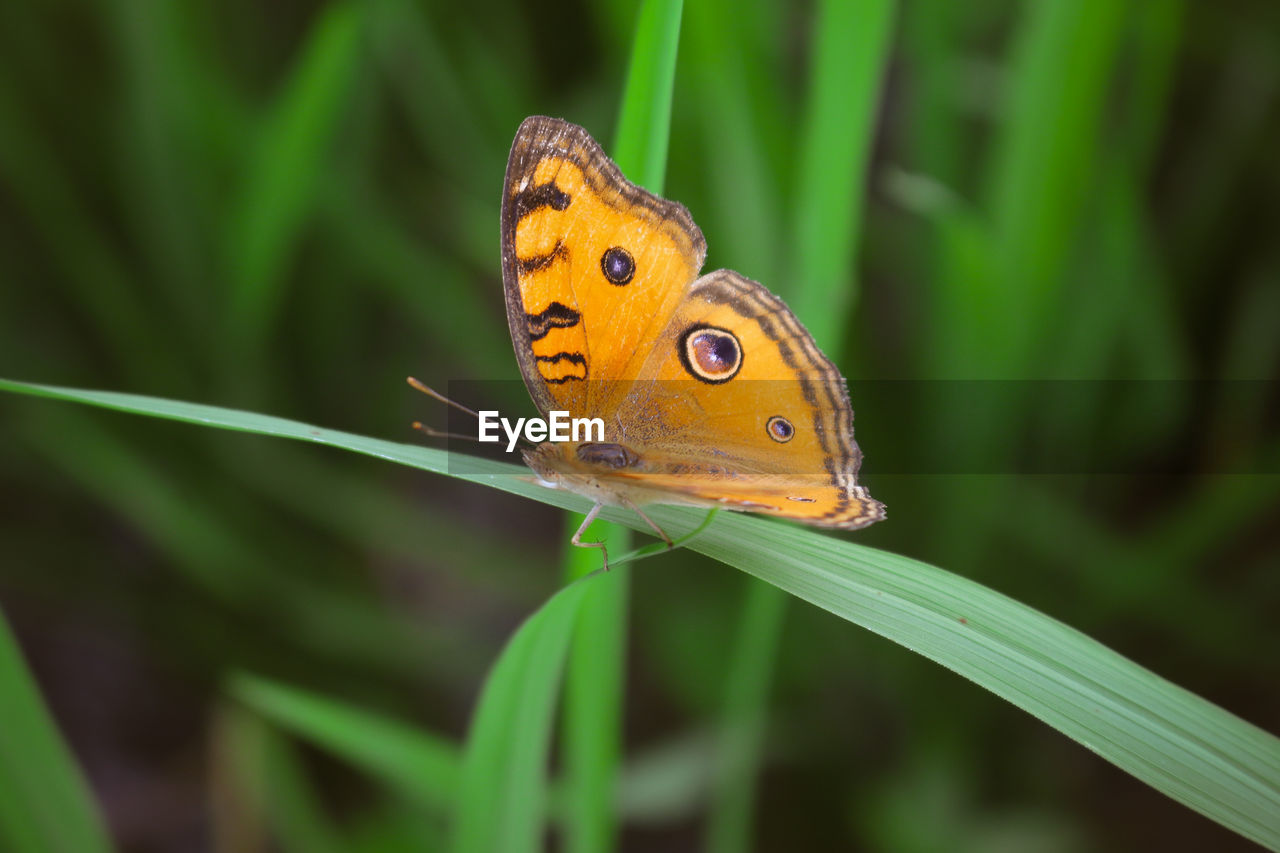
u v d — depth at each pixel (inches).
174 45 15.9
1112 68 15.0
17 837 13.3
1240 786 12.9
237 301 16.2
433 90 16.4
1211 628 15.8
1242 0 16.0
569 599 13.1
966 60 16.0
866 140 14.0
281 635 16.5
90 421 16.4
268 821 15.4
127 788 16.4
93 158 16.5
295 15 17.0
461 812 13.4
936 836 15.5
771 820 16.1
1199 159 16.3
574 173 13.7
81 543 16.7
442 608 17.2
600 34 16.4
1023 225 15.2
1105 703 13.0
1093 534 15.8
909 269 16.5
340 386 17.1
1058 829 15.6
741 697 14.9
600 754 13.9
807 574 13.2
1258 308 16.1
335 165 16.4
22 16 16.3
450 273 16.7
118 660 16.7
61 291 16.6
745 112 15.2
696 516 13.8
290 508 16.6
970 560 16.0
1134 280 15.8
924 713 16.0
